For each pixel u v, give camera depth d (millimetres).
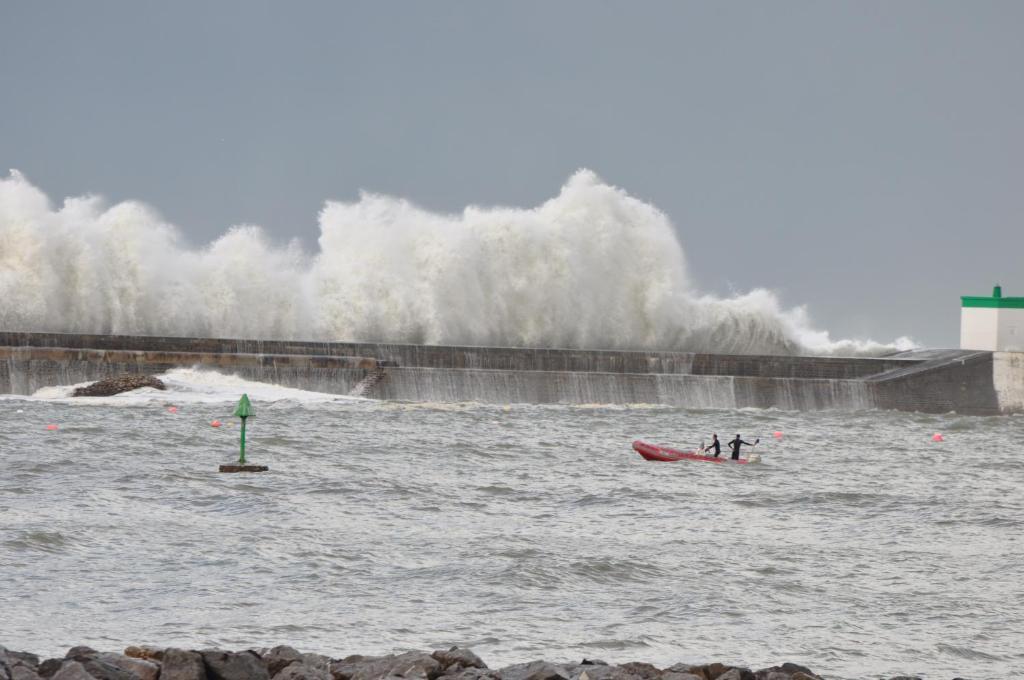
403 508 62438
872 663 38750
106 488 64125
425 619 41438
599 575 48562
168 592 43281
